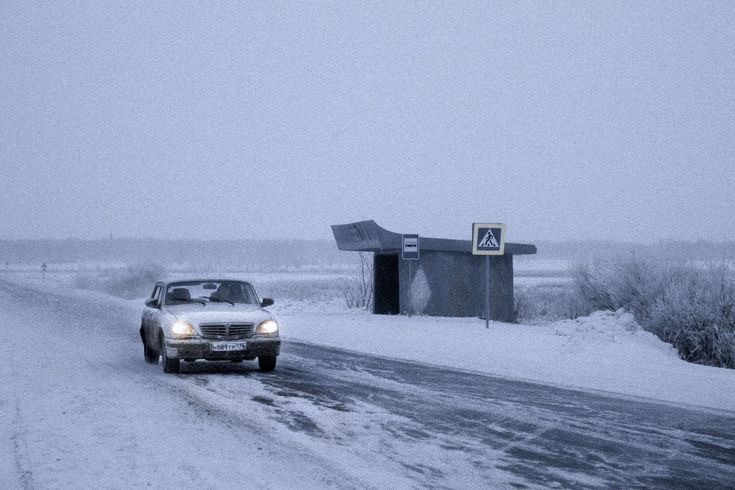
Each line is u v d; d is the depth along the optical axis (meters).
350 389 11.13
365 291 32.00
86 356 15.50
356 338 19.34
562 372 12.84
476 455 7.10
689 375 12.27
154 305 14.10
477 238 19.58
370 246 26.36
